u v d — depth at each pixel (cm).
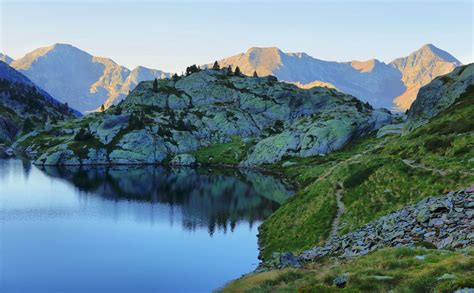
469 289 1847
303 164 18225
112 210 10606
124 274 5988
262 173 18812
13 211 10344
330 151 19438
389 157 7412
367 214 5622
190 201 11950
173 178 17100
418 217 4191
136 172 19200
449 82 10388
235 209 10725
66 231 8512
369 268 2781
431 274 2280
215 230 8531
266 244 6981
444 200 4362
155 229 8675
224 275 5953
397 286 2234
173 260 6638
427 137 7731
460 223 3700
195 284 5553
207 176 17800
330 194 7000
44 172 18188
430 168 5988
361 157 8962
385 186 6109
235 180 16450
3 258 6781
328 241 5466
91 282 5706
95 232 8462
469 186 4762
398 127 19150
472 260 2345
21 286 5588
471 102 8519
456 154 6216
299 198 8031
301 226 6525
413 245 3672
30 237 8044
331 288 2400
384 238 4262
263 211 10494
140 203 11550
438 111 9969
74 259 6738
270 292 3183
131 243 7656
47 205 11125
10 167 19475
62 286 5534
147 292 5325
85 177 16988
